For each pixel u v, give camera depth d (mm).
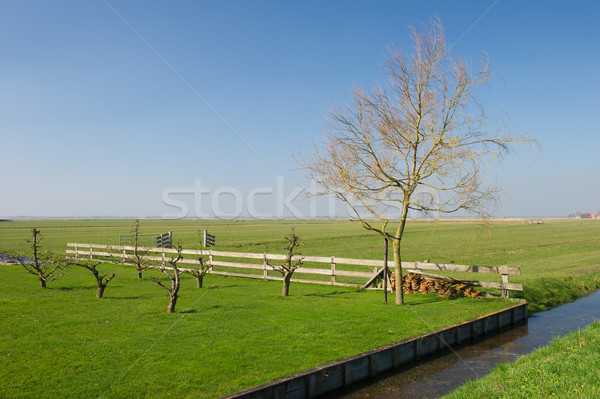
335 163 14742
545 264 29969
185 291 17562
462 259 33031
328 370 8859
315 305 14891
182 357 9336
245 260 31969
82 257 30047
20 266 25141
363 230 84375
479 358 11289
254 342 10453
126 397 7395
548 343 12688
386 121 14172
